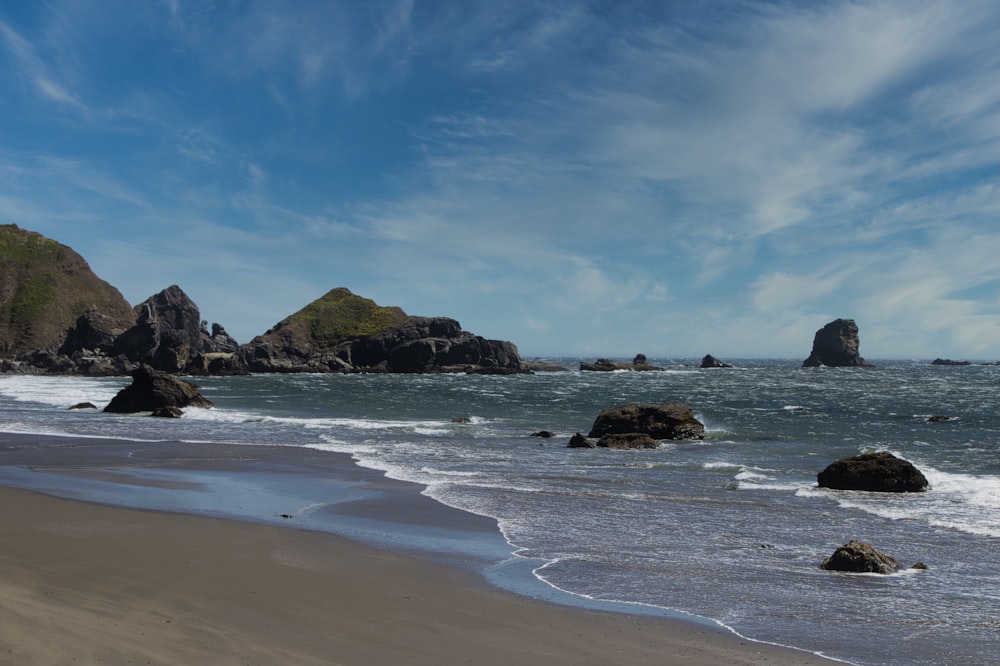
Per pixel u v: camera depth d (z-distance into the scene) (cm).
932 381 11338
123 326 17000
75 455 2805
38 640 791
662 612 1068
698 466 2642
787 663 885
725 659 892
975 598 1155
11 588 1027
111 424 4122
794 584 1222
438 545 1455
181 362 12681
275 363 13838
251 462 2670
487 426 4216
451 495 2030
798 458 2895
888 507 1888
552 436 3631
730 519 1734
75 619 887
